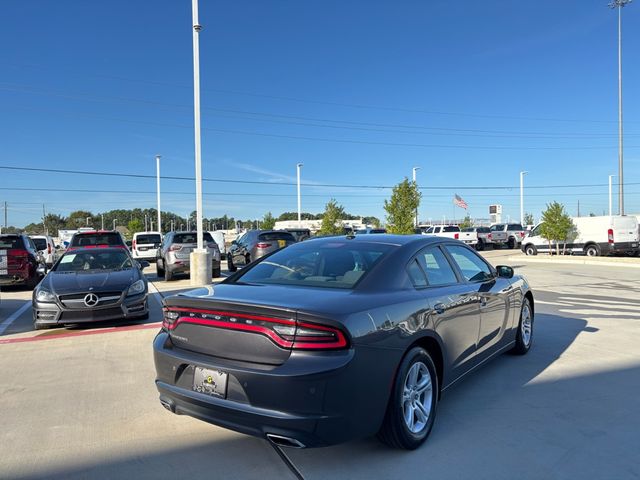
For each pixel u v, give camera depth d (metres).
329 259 4.14
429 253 4.43
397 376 3.41
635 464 3.34
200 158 14.37
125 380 5.29
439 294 4.09
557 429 3.89
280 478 3.19
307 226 54.62
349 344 3.06
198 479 3.19
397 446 3.49
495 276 5.55
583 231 23.81
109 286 7.86
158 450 3.61
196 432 3.93
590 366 5.57
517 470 3.26
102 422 4.15
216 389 3.21
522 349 6.02
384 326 3.33
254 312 3.15
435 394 3.83
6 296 12.89
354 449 3.56
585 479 3.14
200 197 14.33
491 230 35.38
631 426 3.94
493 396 4.63
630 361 5.77
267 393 2.99
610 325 7.88
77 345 6.84
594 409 4.30
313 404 2.95
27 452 3.60
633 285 13.45
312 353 3.02
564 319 8.41
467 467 3.30
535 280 14.72
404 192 23.25
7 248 13.79
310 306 3.16
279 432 2.98
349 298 3.38
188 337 3.48
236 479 3.19
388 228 23.52
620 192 27.64
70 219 109.38
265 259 4.57
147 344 6.89
